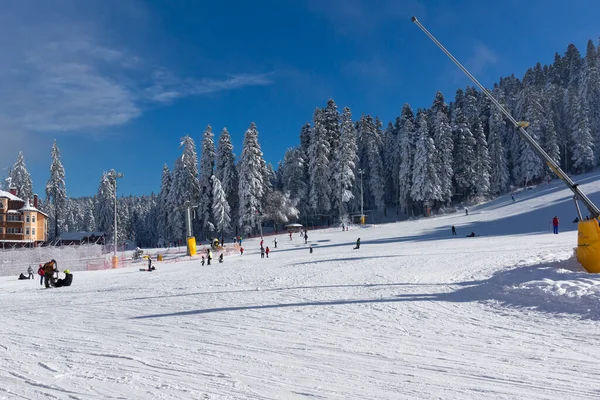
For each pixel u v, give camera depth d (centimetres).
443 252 2280
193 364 565
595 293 779
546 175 6906
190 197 6769
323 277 1589
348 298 1074
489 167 6962
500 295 930
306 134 7888
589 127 7112
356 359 567
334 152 6838
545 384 451
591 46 9612
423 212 7200
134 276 2661
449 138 6975
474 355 566
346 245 4222
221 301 1142
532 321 731
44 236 7375
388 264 1922
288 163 7438
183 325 846
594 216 1045
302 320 837
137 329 830
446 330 709
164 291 1466
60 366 575
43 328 896
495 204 6231
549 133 6925
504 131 7888
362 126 8019
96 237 7912
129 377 515
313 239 5303
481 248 2348
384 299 1026
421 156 6594
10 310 1261
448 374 495
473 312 836
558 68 10412
